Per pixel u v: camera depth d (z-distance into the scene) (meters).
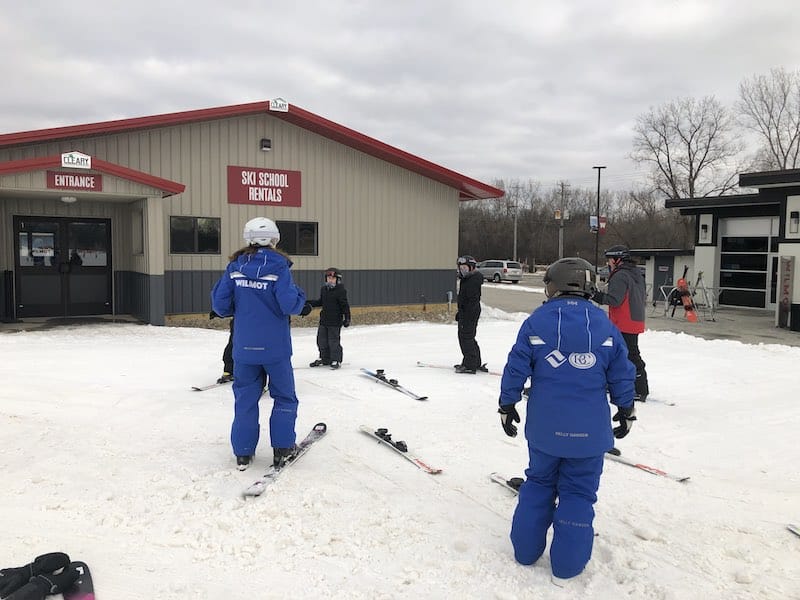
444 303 18.36
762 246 21.02
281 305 4.34
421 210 17.80
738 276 21.81
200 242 14.60
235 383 4.57
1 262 13.13
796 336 15.06
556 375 3.15
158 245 12.54
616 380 3.21
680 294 19.08
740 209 21.30
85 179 11.55
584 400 3.12
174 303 14.36
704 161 52.78
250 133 15.06
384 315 17.03
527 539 3.25
